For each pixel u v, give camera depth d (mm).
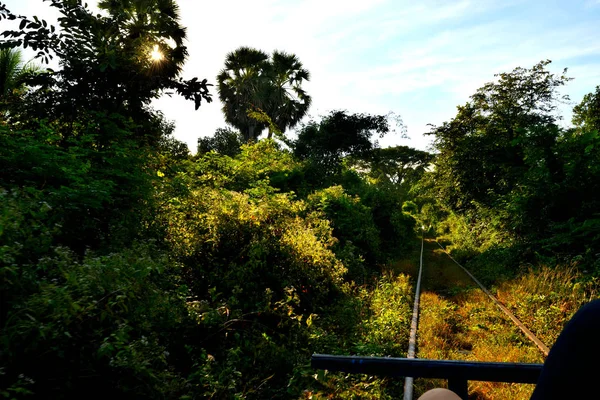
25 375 3246
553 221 12523
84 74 7496
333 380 4914
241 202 8539
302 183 17750
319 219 12672
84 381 3521
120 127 7797
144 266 4527
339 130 30812
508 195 14711
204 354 4793
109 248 5438
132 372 3740
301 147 28984
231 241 7652
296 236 8695
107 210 6203
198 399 4309
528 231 13297
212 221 7730
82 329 3699
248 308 6418
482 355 6207
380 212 20594
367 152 33250
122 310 3932
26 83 7441
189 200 8148
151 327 4641
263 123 30734
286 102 31391
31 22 7172
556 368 699
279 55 31328
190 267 6828
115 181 6547
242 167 14844
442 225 40094
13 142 5547
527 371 1176
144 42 8305
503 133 23281
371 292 9805
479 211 21125
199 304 5625
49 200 5023
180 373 4598
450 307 9344
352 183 24406
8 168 5391
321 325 6969
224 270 7086
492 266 13797
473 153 22266
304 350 5809
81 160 6137
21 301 3357
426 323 7715
